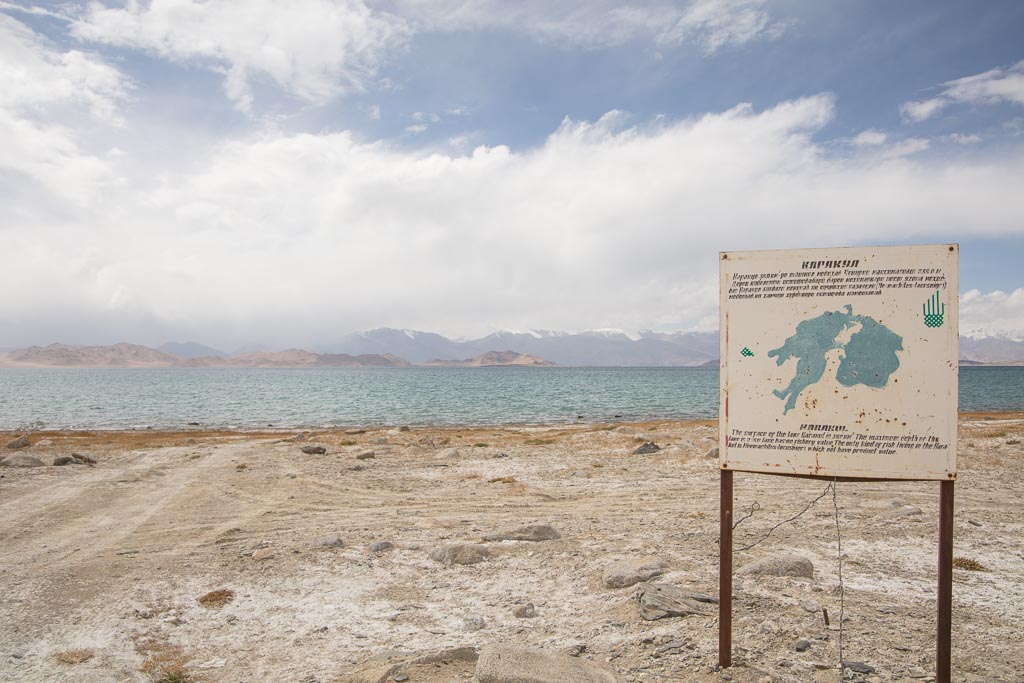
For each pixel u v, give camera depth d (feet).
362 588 32.91
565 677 19.10
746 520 44.93
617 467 75.77
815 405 18.22
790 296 18.51
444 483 66.23
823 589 28.89
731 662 20.43
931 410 17.29
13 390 421.18
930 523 42.14
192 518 50.29
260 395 367.45
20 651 25.55
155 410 250.57
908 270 17.52
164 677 22.85
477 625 27.30
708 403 272.72
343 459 85.81
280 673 22.94
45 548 41.32
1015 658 21.66
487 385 505.66
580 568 34.86
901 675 19.76
